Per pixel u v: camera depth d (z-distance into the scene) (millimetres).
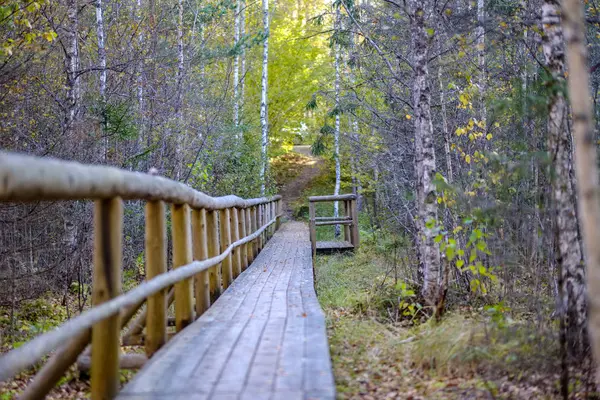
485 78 8031
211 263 5879
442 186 5758
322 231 20594
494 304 6328
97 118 9133
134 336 4980
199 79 14977
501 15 6832
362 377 4414
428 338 4820
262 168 18266
